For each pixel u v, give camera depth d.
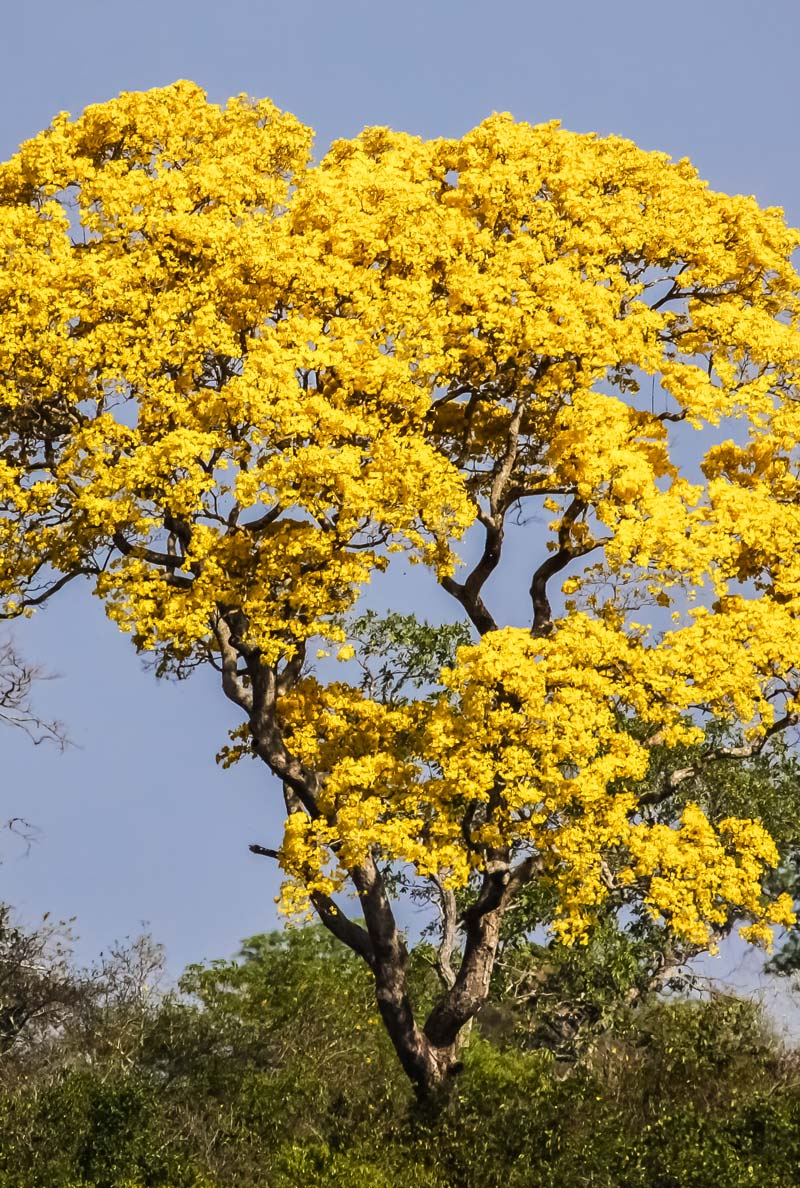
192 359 22.19
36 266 22.31
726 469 23.92
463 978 23.22
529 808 22.08
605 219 23.86
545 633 23.42
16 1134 20.91
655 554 21.45
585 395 22.75
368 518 21.78
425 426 23.11
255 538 22.33
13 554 22.48
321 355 21.59
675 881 20.81
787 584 21.94
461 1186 20.73
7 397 21.92
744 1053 22.91
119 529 22.30
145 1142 21.03
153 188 23.30
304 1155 21.22
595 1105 21.61
